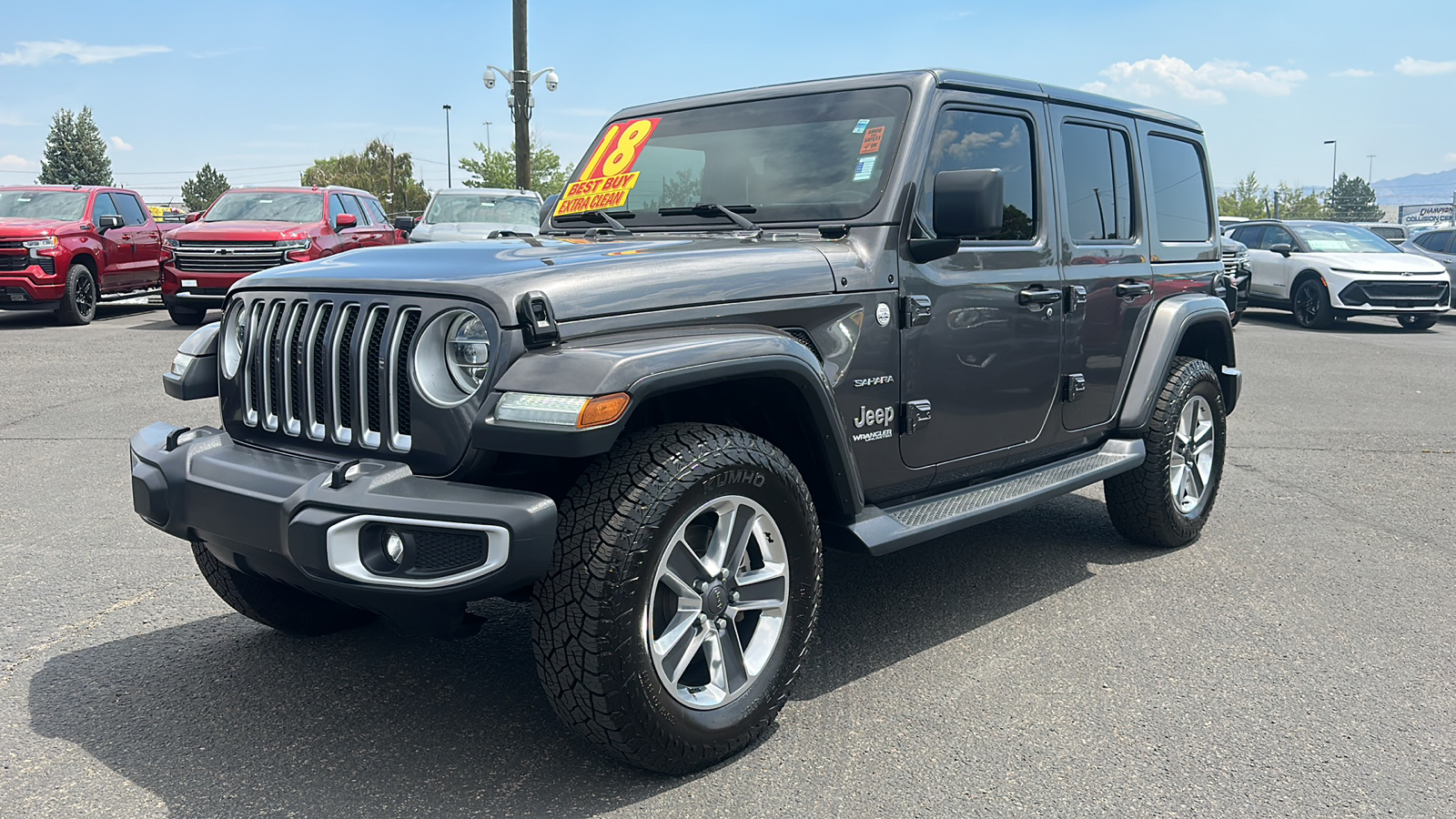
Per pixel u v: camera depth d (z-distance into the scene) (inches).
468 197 622.5
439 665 138.0
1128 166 184.7
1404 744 118.9
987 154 151.3
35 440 273.3
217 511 109.9
